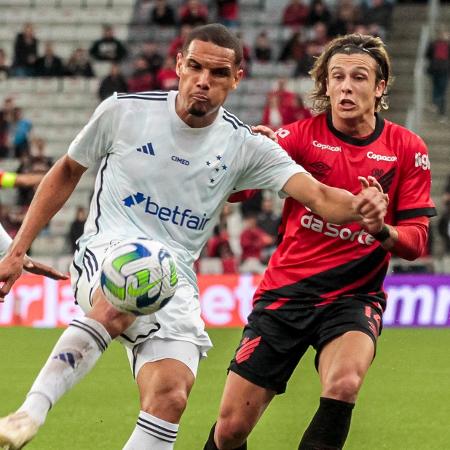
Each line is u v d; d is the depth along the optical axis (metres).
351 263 18.09
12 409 27.94
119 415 27.77
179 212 15.62
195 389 31.56
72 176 15.84
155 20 71.06
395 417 28.16
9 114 62.50
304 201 15.73
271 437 25.53
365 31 67.25
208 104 15.17
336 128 18.69
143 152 15.52
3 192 61.06
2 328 46.12
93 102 68.38
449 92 67.06
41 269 17.08
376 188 15.18
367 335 17.36
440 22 71.31
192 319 15.55
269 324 18.22
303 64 66.62
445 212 55.06
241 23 72.44
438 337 43.75
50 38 73.50
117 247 13.98
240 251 56.94
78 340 13.57
